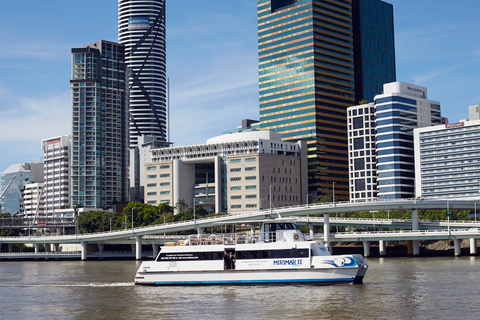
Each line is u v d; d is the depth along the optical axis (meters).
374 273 120.19
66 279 123.88
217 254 97.62
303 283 94.56
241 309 76.94
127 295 91.75
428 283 99.75
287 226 98.50
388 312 73.56
